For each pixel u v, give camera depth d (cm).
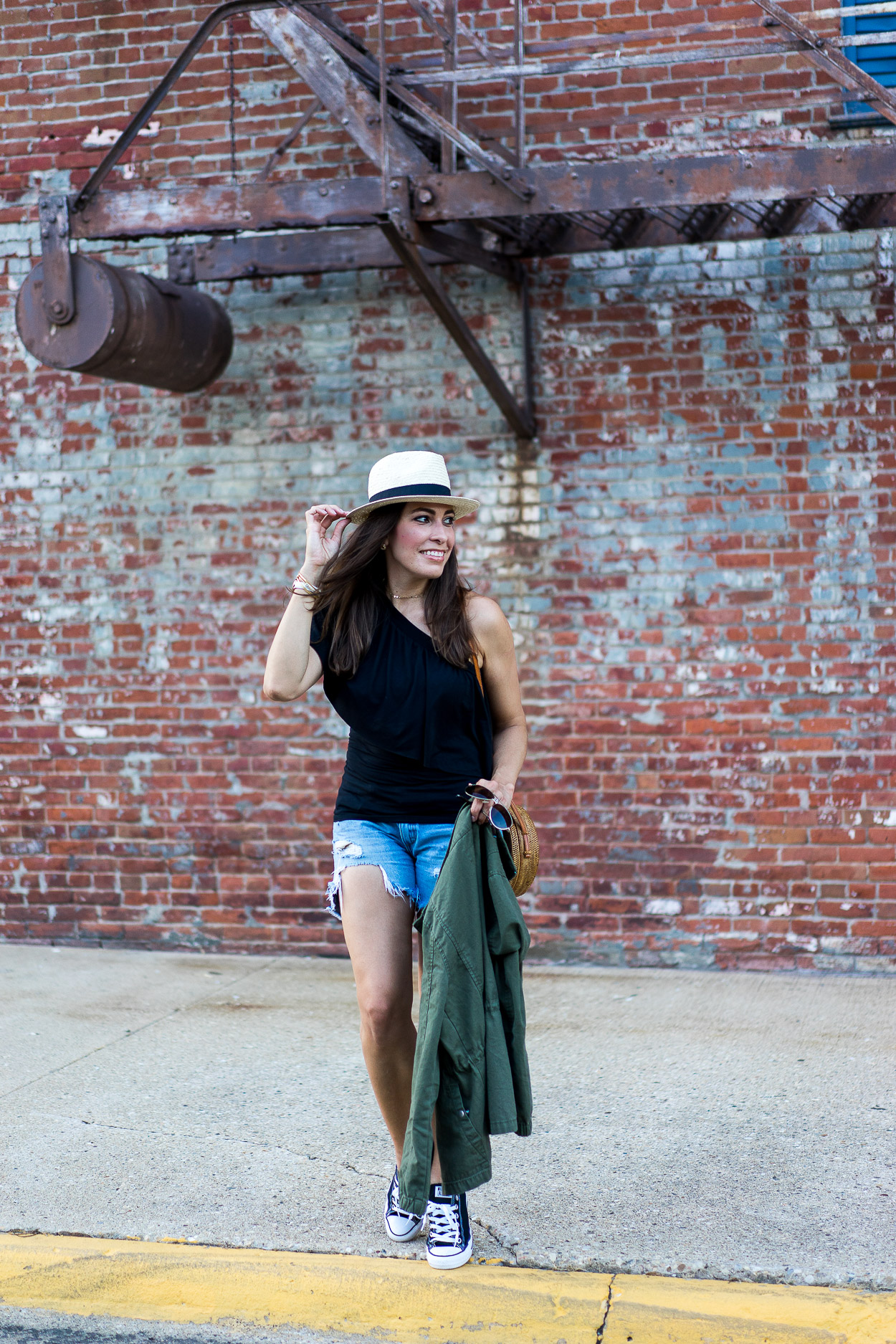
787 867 564
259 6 498
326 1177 352
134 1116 400
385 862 303
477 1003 284
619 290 572
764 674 564
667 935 576
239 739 619
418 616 309
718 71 562
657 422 571
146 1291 301
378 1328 285
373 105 492
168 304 556
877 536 553
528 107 579
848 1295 285
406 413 598
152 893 629
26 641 637
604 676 579
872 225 526
